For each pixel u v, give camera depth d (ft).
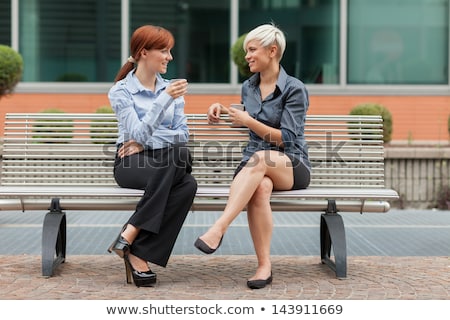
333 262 19.80
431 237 25.99
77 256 21.81
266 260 17.97
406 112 49.19
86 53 48.57
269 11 48.73
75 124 21.43
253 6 48.65
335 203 19.30
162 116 17.70
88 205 18.95
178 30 48.70
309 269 20.07
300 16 48.75
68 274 19.22
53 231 18.98
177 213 17.60
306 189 18.88
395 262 21.18
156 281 18.38
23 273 19.26
